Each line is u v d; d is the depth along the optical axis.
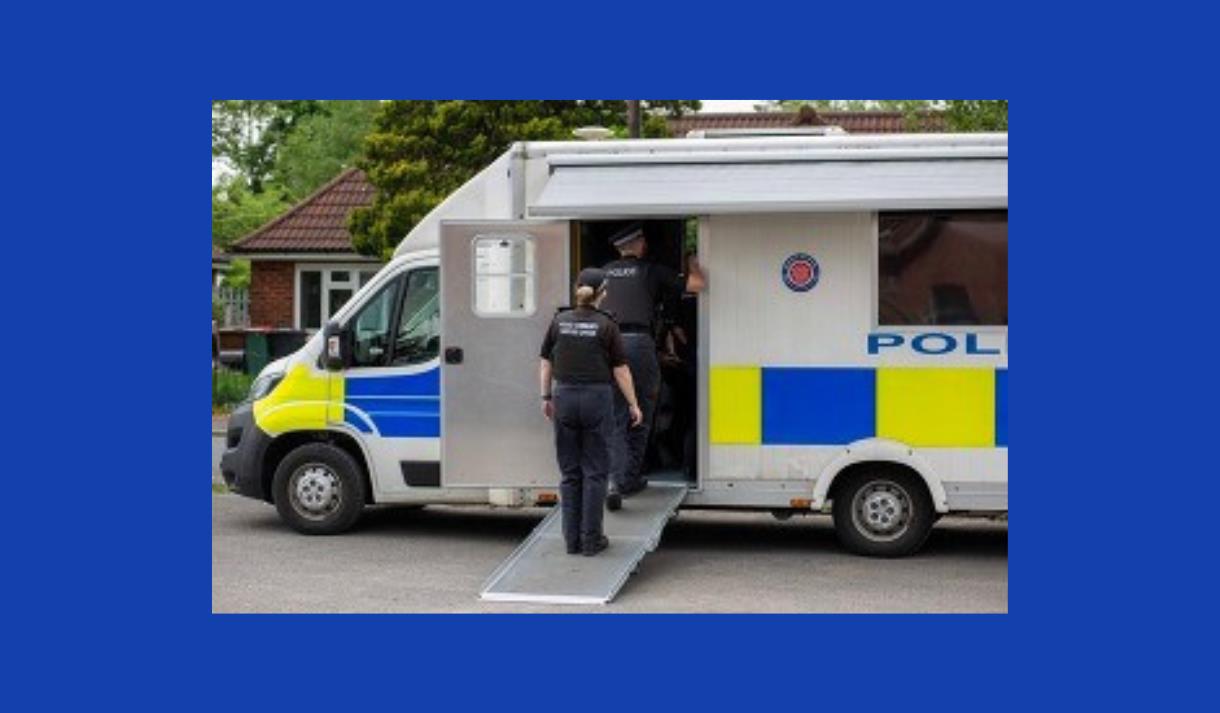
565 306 11.30
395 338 11.88
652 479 11.68
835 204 10.70
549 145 11.46
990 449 10.98
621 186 11.03
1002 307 10.98
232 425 12.28
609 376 10.17
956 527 13.05
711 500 11.27
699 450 11.26
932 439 11.03
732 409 11.23
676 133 29.50
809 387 11.16
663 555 11.43
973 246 11.01
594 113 21.28
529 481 11.38
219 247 38.69
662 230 12.31
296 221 31.58
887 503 11.22
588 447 10.16
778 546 11.88
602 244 12.08
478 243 11.39
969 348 10.98
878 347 11.09
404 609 9.41
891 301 11.10
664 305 11.91
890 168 10.95
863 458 11.08
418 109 21.52
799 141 11.12
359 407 11.88
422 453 11.76
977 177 10.78
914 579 10.46
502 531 12.49
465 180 21.19
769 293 11.20
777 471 11.19
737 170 11.08
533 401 11.37
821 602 9.66
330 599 9.71
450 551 11.50
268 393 12.11
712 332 11.24
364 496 12.06
